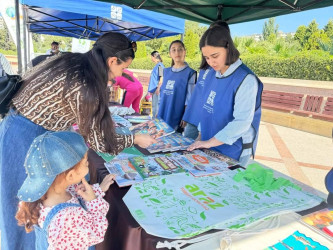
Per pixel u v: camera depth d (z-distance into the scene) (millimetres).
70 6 3533
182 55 2686
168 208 910
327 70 7617
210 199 981
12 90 1090
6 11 7234
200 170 1234
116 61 1021
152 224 816
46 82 966
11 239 1123
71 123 1111
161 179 1124
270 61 9078
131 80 3816
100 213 863
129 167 1245
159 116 2885
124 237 843
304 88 7438
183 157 1410
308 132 5750
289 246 765
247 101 1443
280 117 6352
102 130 1027
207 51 1435
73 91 939
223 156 1458
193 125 1985
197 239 770
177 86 2674
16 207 1098
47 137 796
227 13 2430
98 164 1300
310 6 1851
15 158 1060
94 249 1084
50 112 1020
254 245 767
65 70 958
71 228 743
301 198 1023
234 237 793
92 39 7184
